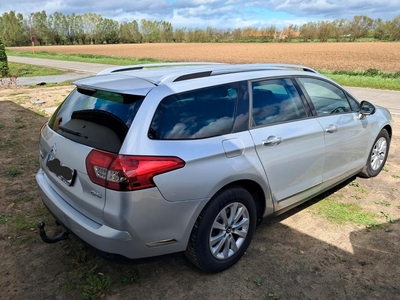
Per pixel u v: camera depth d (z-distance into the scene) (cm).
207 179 250
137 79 279
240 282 275
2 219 361
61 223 275
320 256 308
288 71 347
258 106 302
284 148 308
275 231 348
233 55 4691
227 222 277
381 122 457
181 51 5909
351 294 263
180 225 247
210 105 272
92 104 274
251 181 285
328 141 358
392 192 437
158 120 243
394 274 285
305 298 259
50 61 3253
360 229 352
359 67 2809
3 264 293
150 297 259
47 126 312
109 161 228
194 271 288
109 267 291
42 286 268
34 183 451
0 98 1099
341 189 445
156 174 229
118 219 228
